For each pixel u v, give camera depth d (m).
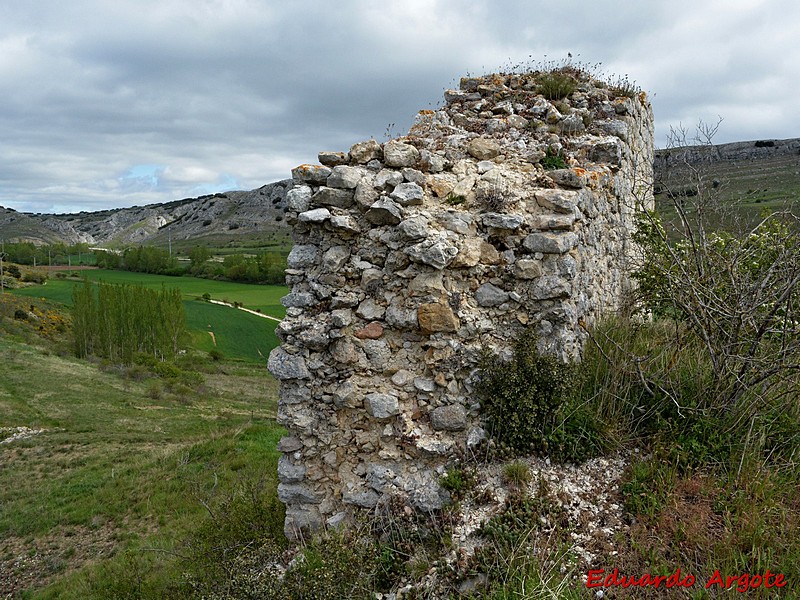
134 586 6.73
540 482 4.24
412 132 7.46
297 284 5.32
